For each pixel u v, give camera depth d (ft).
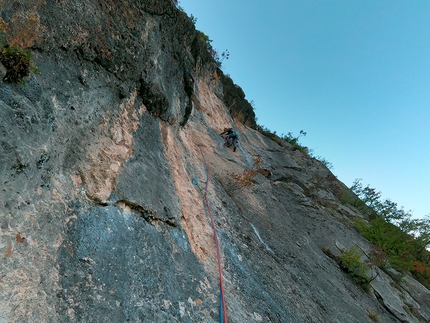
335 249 38.60
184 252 11.86
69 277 7.00
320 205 53.16
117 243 8.82
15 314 5.45
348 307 23.75
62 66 9.23
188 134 27.37
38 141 7.34
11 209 6.21
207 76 47.37
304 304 17.22
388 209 79.87
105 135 10.87
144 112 14.73
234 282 13.26
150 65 14.44
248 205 27.04
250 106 67.87
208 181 21.80
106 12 11.12
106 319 7.04
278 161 62.39
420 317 39.24
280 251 22.79
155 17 15.12
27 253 6.28
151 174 12.75
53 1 8.79
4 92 6.70
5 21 7.13
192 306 9.84
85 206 8.63
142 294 8.48
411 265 57.16
